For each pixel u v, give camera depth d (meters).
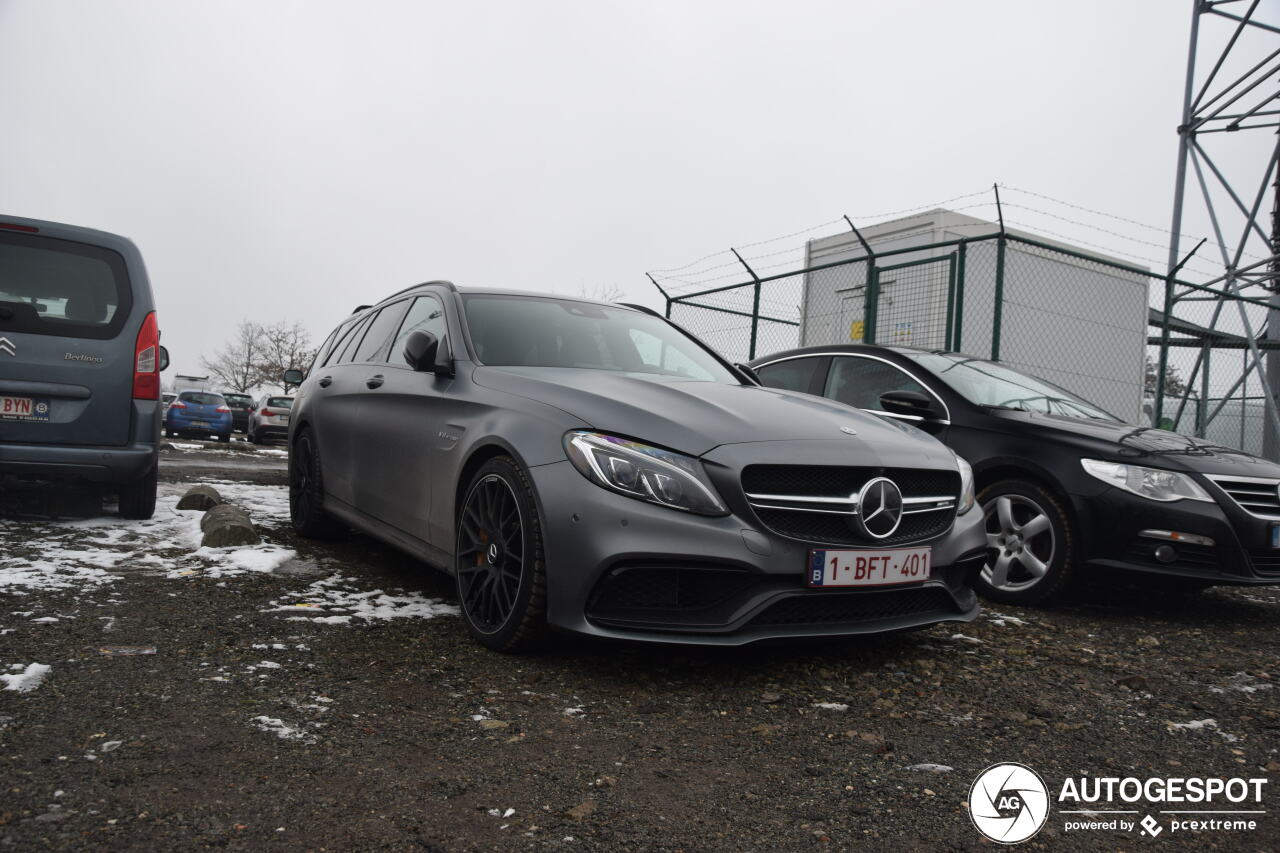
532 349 3.67
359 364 4.61
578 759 2.09
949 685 2.83
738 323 10.89
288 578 3.83
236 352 63.88
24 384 4.67
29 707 2.16
